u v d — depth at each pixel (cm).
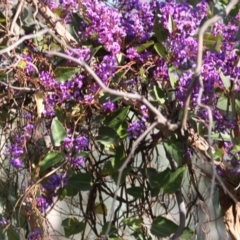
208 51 141
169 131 140
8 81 142
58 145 141
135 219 149
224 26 147
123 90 144
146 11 150
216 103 144
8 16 149
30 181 146
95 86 141
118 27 144
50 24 149
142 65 146
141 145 148
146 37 147
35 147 148
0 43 149
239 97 149
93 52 141
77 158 144
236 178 151
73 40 148
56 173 150
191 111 139
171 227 148
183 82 138
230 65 146
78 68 140
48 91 142
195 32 140
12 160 144
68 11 151
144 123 143
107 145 150
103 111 144
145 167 149
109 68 140
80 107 144
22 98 149
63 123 144
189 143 146
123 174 146
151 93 142
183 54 139
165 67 144
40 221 151
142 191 151
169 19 140
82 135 146
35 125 146
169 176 144
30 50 148
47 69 145
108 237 150
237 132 149
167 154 147
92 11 143
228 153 148
